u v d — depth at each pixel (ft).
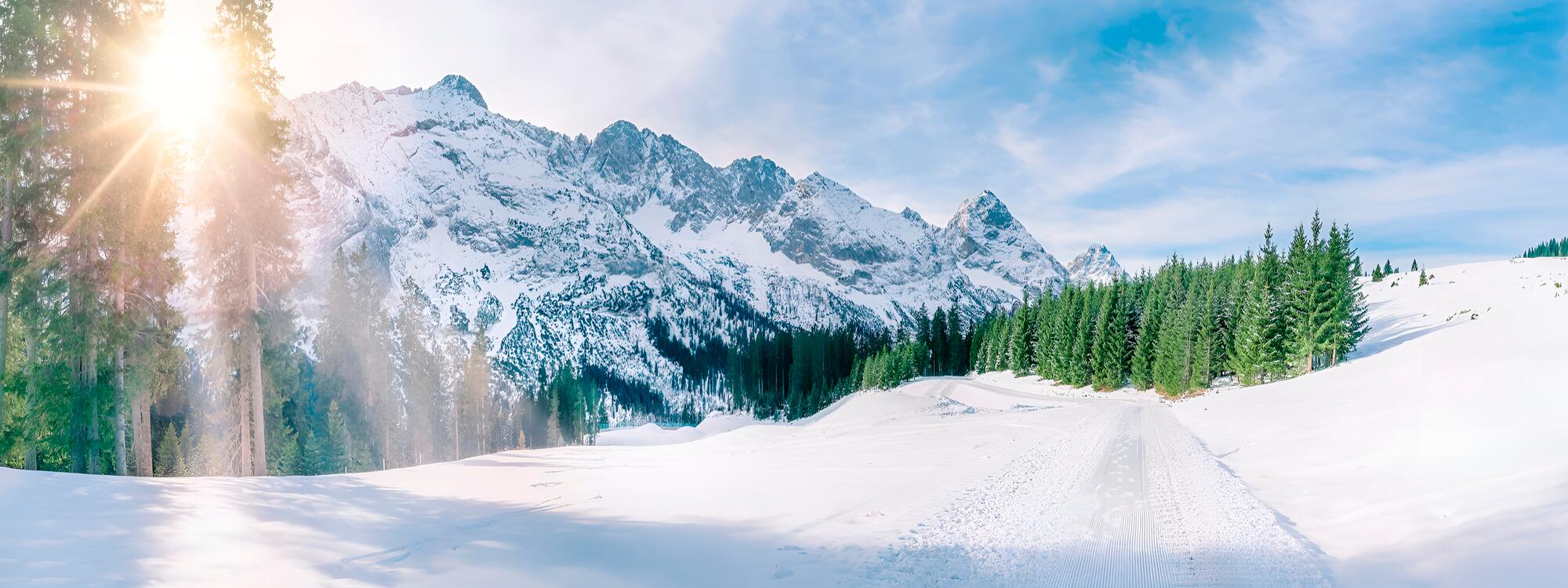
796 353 494.59
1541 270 260.21
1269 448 71.36
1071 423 116.06
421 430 203.41
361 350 185.98
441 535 39.73
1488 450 45.98
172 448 164.66
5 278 67.36
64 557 29.43
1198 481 57.16
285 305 83.82
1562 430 45.73
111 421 76.02
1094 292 318.45
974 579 31.53
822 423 187.21
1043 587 30.07
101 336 70.90
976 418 134.00
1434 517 35.70
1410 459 50.16
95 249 71.31
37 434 77.25
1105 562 33.71
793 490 56.49
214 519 38.70
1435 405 64.80
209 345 80.43
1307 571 31.40
